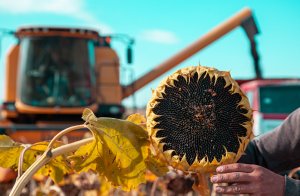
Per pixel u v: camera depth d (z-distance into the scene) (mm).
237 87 1563
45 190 3240
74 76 10547
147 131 1684
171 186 3447
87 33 10531
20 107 10352
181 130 1539
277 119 11227
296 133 2191
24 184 1602
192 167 1531
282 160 2273
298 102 11773
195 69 1570
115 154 1727
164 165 1760
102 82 10867
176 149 1535
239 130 1555
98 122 1689
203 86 1559
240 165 1656
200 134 1535
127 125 1706
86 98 10523
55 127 9625
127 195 4273
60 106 10398
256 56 13930
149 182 4301
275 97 11789
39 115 10648
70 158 1724
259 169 1700
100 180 3846
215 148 1535
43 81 10484
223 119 1546
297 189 1748
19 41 10914
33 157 1869
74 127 1681
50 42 10539
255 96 11914
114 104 10797
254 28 13406
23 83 10461
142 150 1727
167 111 1552
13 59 10758
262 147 2295
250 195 1694
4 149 1835
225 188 1677
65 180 3773
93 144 1716
